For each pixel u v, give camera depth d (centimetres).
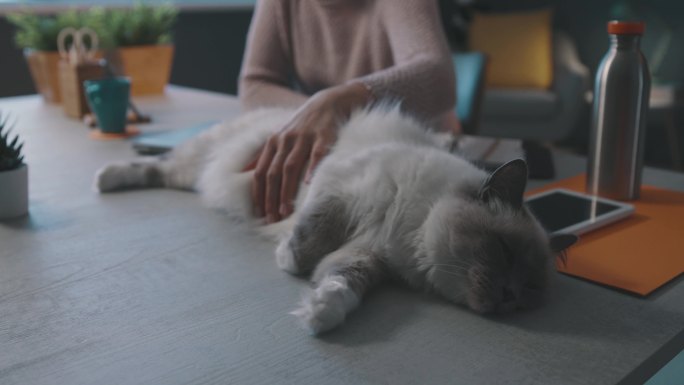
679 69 473
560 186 137
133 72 252
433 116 146
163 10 267
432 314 84
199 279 93
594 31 511
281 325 79
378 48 169
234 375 67
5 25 322
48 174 148
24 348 73
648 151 479
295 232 97
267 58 188
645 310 83
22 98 260
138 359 71
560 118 450
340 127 122
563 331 78
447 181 99
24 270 95
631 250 102
